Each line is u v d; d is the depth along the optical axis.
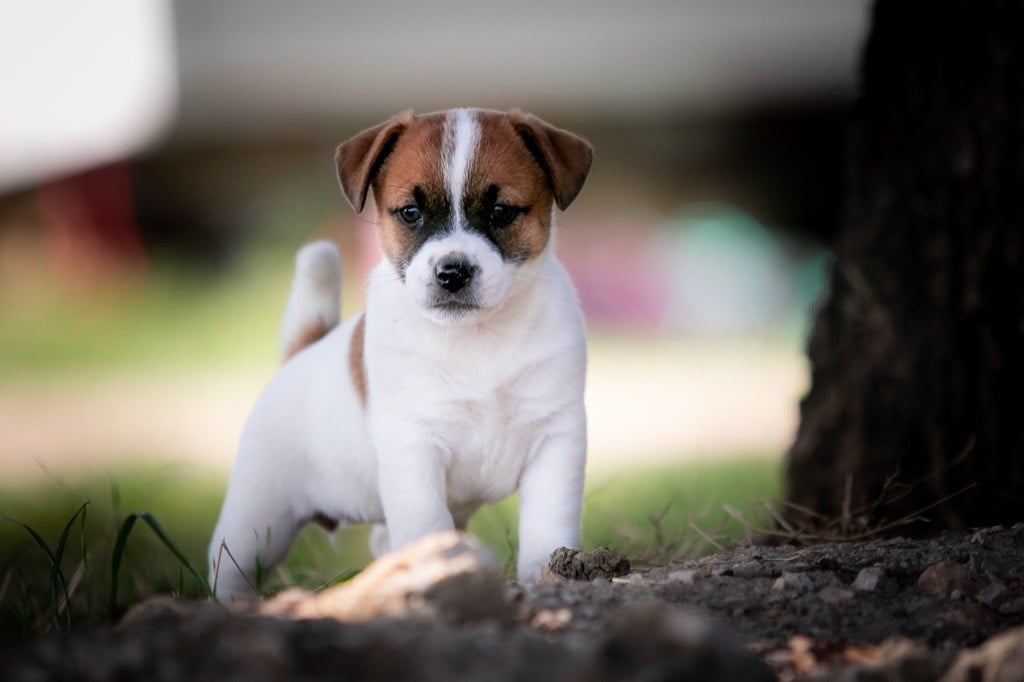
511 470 5.82
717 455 10.73
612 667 3.14
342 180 6.02
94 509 8.91
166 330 17.80
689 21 21.05
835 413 7.23
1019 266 6.52
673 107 20.89
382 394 5.67
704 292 17.67
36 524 8.91
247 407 13.83
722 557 5.00
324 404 6.15
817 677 3.39
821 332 7.44
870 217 7.15
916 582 4.43
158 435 12.56
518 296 5.67
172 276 19.78
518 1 21.22
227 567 6.29
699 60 20.98
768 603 4.17
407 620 3.42
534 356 5.63
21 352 16.89
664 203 19.97
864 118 7.26
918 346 6.83
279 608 3.74
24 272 19.53
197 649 3.19
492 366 5.61
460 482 5.90
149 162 20.84
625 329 17.36
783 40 20.77
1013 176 6.55
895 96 7.05
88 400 14.38
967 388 6.63
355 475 6.09
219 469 10.98
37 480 10.50
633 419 12.62
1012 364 6.52
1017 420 6.48
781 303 17.41
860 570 4.56
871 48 7.23
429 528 5.59
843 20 20.73
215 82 21.05
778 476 9.26
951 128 6.75
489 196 5.69
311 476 6.32
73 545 8.34
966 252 6.68
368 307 5.94
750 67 20.83
